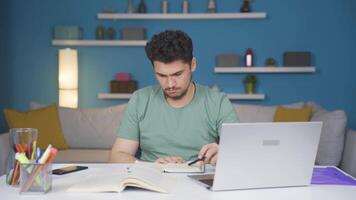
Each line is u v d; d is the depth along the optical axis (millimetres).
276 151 1242
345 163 2883
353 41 4434
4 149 3016
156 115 1859
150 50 1642
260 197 1180
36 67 4586
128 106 1899
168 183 1281
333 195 1211
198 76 4555
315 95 4496
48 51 4582
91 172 1453
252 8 4484
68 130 3758
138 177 1226
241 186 1246
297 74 4496
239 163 1221
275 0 4457
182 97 1850
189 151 1854
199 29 4520
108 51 4582
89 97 4609
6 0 4547
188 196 1174
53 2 4551
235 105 3848
